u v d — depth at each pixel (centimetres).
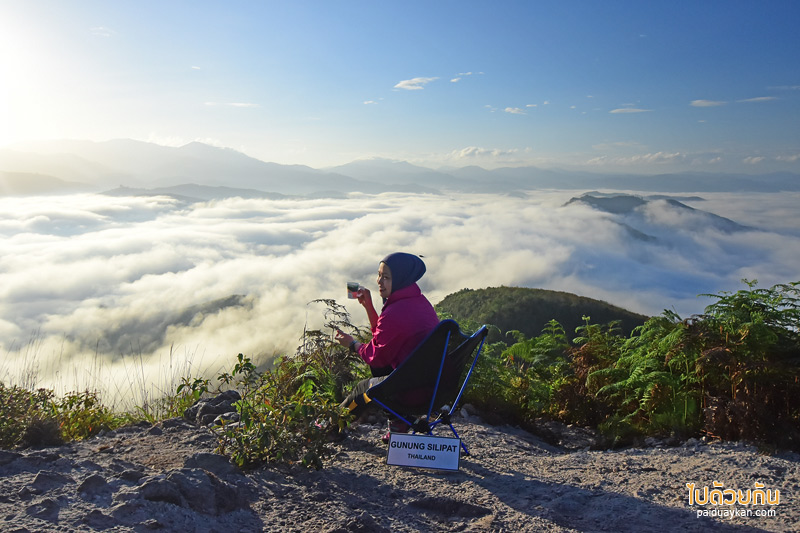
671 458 418
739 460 395
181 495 265
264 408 373
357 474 352
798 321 478
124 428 444
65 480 280
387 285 393
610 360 606
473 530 271
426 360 360
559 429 581
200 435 412
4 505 247
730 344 470
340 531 255
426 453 375
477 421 560
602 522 282
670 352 509
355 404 400
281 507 291
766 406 435
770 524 278
